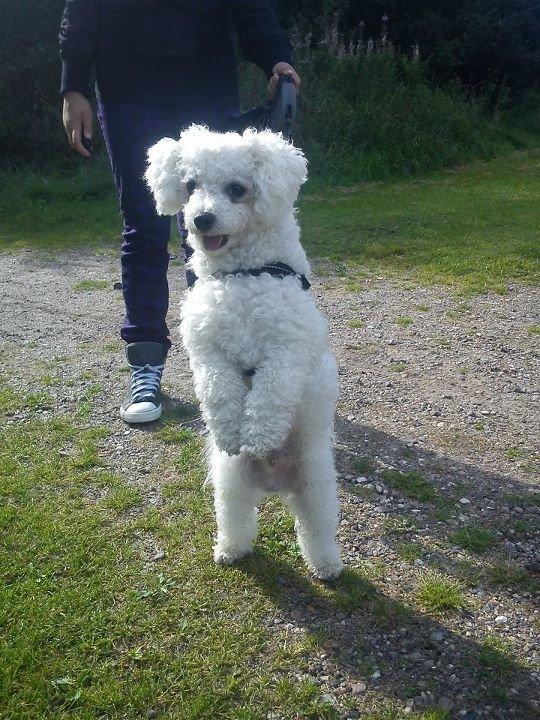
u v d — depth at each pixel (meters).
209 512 1.24
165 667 0.92
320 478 1.04
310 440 1.04
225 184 1.04
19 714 0.85
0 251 3.42
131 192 1.57
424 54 7.72
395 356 1.94
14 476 1.35
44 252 3.38
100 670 0.91
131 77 1.52
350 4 7.52
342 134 5.43
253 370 0.99
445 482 1.34
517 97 8.07
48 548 1.14
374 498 1.29
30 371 1.89
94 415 1.62
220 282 1.01
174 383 1.78
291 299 0.99
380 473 1.36
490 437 1.50
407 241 3.20
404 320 2.22
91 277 2.91
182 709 0.86
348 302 2.42
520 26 8.05
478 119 6.45
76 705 0.86
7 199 4.46
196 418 1.59
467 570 1.10
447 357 1.93
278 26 1.50
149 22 1.48
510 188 4.50
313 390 1.01
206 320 0.99
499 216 3.66
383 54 6.18
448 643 0.96
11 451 1.45
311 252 3.07
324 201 4.36
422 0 7.96
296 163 1.06
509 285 2.57
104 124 1.58
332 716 0.85
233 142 1.04
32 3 5.17
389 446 1.47
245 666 0.92
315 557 1.07
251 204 1.04
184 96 1.54
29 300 2.58
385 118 5.57
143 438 1.50
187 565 1.11
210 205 1.00
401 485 1.32
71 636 0.96
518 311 2.30
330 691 0.89
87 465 1.39
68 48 1.53
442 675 0.91
